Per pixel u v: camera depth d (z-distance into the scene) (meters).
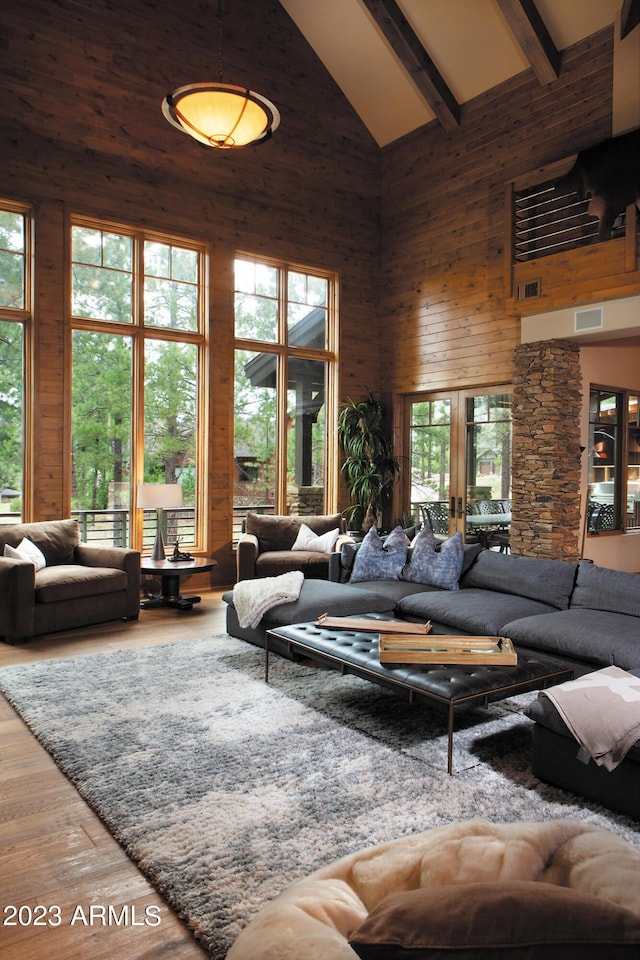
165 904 1.98
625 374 7.77
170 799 2.55
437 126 7.77
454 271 7.57
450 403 7.82
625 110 5.89
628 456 8.09
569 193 6.19
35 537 5.60
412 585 4.98
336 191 8.11
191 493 7.11
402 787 2.64
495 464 7.31
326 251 8.02
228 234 7.23
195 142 7.00
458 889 0.91
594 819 2.39
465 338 7.44
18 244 6.09
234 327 7.36
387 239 8.39
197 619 5.67
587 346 7.17
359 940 0.85
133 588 5.64
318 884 1.25
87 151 6.32
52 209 6.12
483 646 3.27
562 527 6.54
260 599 4.55
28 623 4.88
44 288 6.09
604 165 5.90
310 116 7.86
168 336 6.91
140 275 6.72
